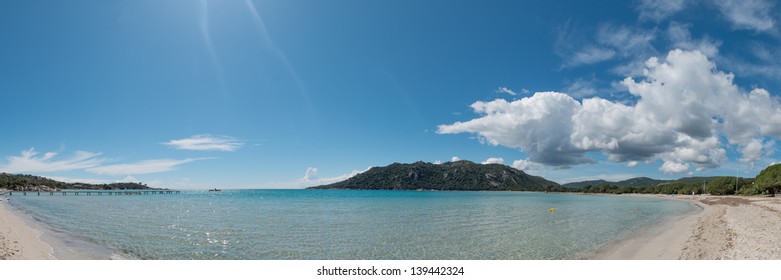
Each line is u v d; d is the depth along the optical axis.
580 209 69.44
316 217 50.12
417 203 94.75
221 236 31.39
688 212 58.75
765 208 53.28
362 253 24.78
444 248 26.39
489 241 29.14
